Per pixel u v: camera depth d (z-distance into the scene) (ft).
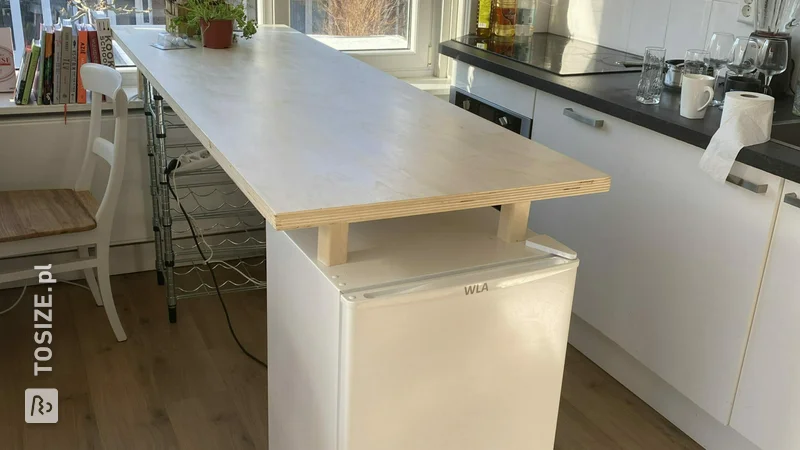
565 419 7.75
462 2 11.21
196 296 9.66
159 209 9.66
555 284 5.10
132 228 9.98
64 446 7.01
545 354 5.31
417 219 5.61
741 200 6.36
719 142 6.34
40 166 9.20
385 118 6.10
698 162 6.71
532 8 10.71
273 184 4.50
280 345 5.81
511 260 5.04
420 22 11.52
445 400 5.01
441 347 4.83
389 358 4.67
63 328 8.92
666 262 7.23
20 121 8.96
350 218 4.27
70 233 7.89
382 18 11.44
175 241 10.34
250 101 6.37
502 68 8.91
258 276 10.39
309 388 5.29
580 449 7.32
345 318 4.50
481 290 4.80
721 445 7.20
